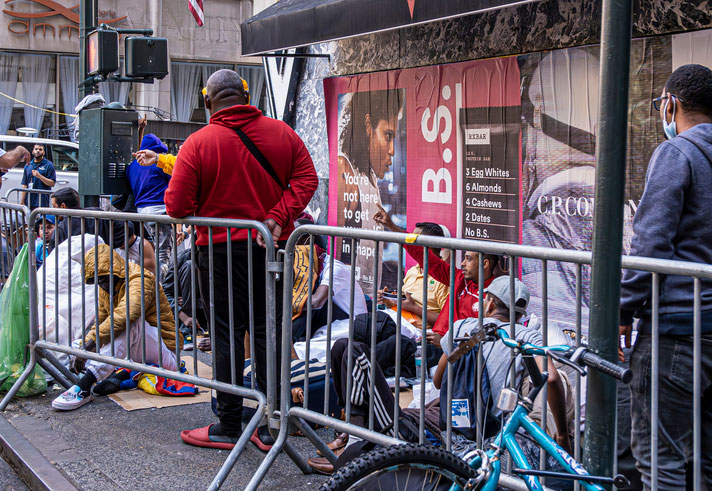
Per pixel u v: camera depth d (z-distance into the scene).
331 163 8.08
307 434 3.96
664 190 2.74
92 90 7.53
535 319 4.24
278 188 4.31
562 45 5.49
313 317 5.44
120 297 5.42
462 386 3.47
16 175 14.55
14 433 4.70
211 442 4.42
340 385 4.07
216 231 4.25
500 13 5.97
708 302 2.73
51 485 3.92
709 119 2.92
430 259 5.19
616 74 2.39
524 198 5.88
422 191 6.88
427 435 3.81
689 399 2.82
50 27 20.92
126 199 7.15
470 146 6.34
